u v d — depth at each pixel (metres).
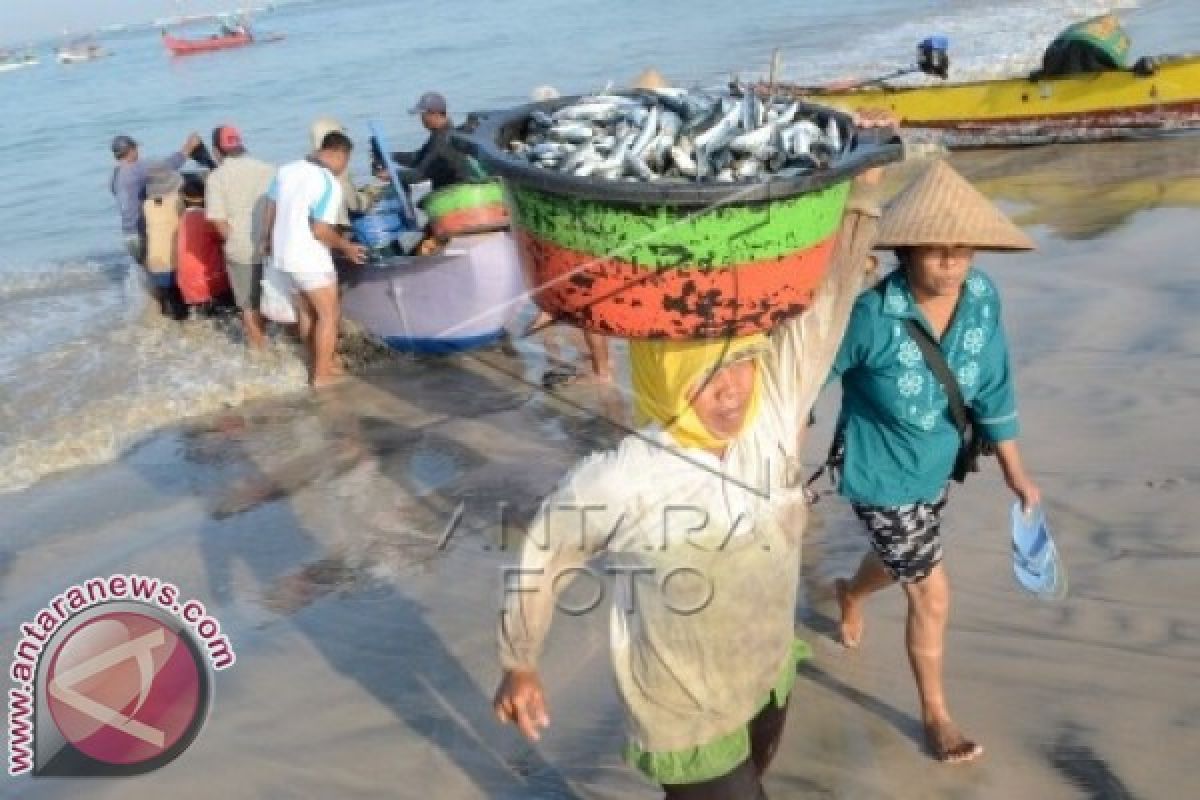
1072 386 6.35
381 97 28.08
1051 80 12.70
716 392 2.56
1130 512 4.97
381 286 8.14
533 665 2.73
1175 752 3.52
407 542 5.55
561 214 2.54
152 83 45.31
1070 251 8.92
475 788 3.70
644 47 30.53
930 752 3.66
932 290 3.18
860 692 4.00
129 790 3.80
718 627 2.63
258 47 58.56
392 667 4.45
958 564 4.71
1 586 5.41
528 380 7.81
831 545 5.00
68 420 7.71
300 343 8.95
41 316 10.85
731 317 2.54
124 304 10.99
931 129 13.45
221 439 7.24
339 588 5.13
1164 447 5.50
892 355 3.24
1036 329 7.28
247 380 8.23
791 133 2.70
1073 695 3.84
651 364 2.62
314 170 7.80
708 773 2.77
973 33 23.34
